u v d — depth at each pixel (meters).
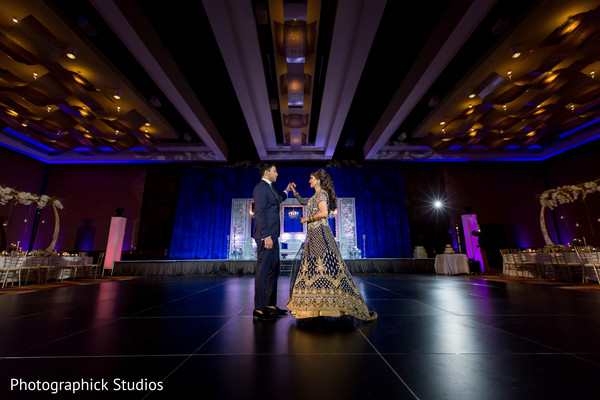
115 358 1.29
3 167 9.41
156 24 5.49
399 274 9.05
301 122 8.41
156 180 11.44
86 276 7.94
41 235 10.40
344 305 2.01
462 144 9.87
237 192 11.56
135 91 6.89
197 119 7.93
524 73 6.03
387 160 11.47
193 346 1.46
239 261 9.20
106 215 10.91
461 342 1.50
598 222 9.16
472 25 4.81
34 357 1.30
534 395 0.91
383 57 6.47
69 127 7.97
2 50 5.03
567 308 2.59
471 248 9.61
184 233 10.90
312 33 5.26
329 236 2.24
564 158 10.34
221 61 6.52
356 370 1.13
